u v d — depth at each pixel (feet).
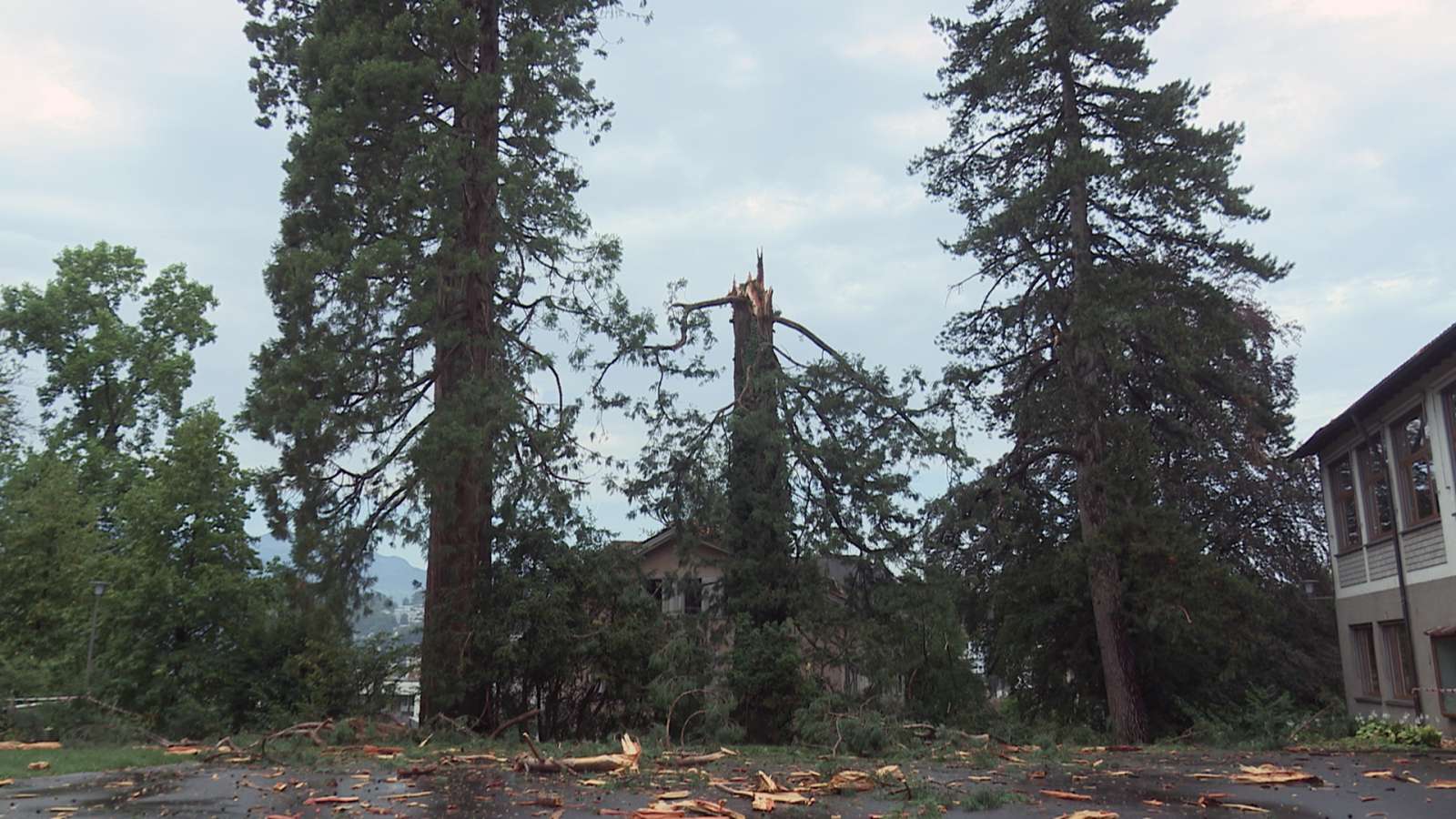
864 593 71.87
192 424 82.84
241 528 81.00
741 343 74.18
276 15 70.69
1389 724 54.80
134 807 26.84
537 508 65.62
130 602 74.95
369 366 60.44
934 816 24.95
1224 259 71.72
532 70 65.92
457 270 60.85
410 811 26.05
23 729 51.11
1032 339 76.02
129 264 115.96
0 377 95.14
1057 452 74.90
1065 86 73.82
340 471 62.54
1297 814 25.00
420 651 62.95
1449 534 52.65
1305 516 87.04
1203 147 70.79
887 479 69.56
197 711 66.69
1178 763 39.55
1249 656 69.31
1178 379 74.08
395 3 64.90
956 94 77.41
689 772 34.78
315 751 42.70
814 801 28.09
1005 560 81.92
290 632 71.46
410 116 63.26
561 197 65.87
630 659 65.31
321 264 58.70
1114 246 73.51
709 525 68.49
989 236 72.08
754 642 65.05
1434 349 48.98
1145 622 66.39
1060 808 26.53
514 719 55.36
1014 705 86.22
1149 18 73.77
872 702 63.93
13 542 88.69
